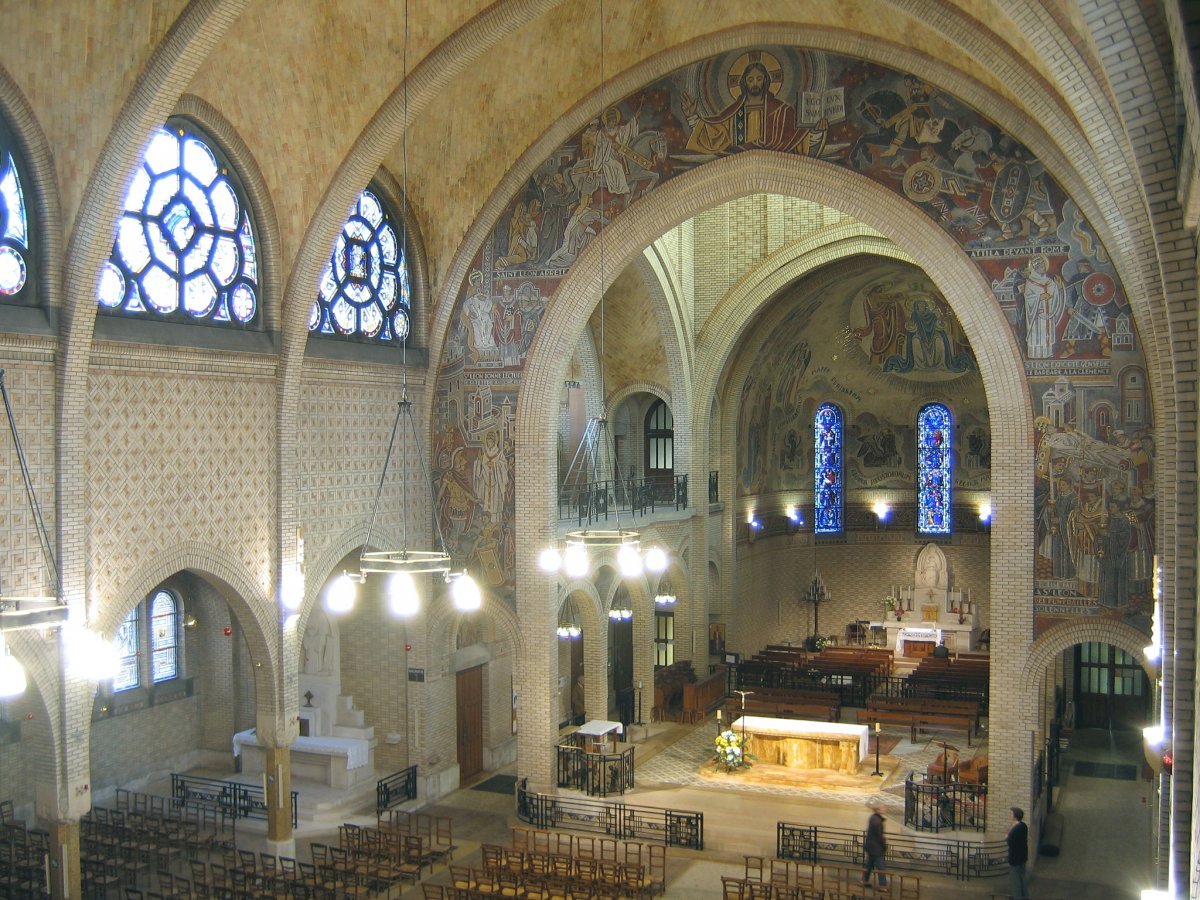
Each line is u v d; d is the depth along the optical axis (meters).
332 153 23.48
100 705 26.52
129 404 20.59
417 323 28.09
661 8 24.56
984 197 23.75
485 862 21.39
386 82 23.27
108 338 19.95
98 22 18.19
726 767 29.64
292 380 23.84
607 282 26.83
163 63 18.78
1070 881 23.25
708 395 37.12
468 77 25.00
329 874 21.03
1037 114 20.69
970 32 20.44
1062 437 23.36
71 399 19.31
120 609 20.45
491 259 27.66
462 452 28.06
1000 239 23.66
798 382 43.88
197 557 22.05
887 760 30.91
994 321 23.73
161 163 21.44
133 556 20.69
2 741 24.47
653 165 26.30
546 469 27.39
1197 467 12.01
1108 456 23.03
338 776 27.45
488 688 30.67
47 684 19.16
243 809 25.86
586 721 31.84
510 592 27.67
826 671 37.56
